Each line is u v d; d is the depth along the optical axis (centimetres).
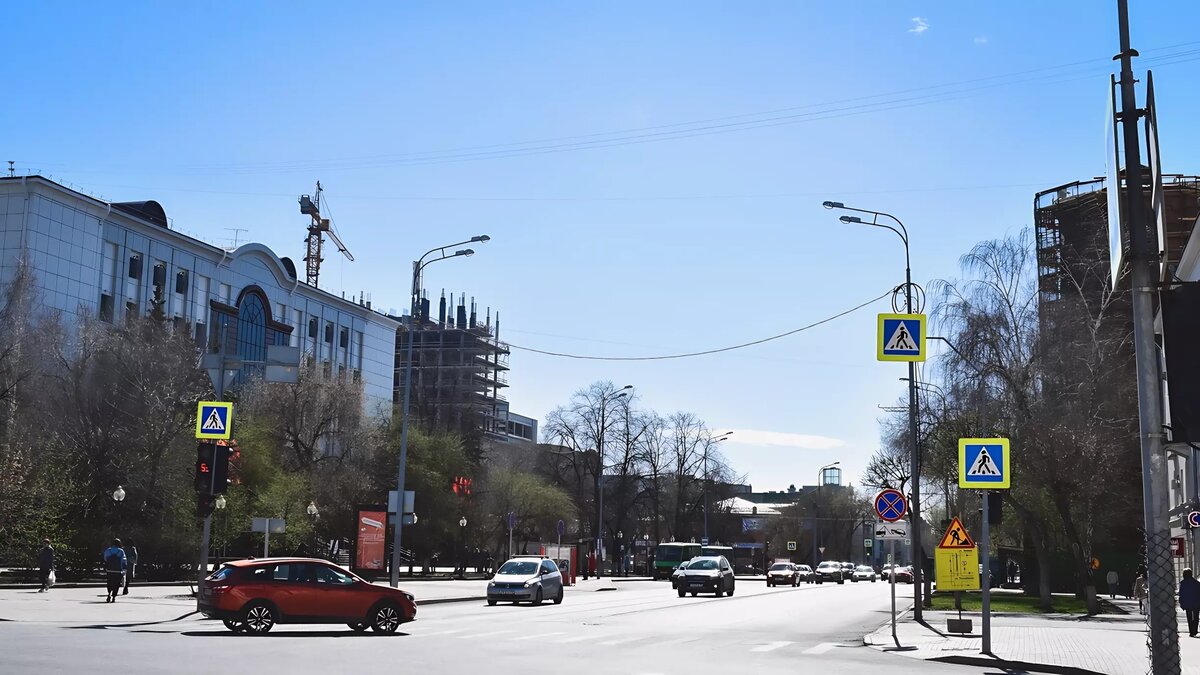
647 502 10419
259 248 10131
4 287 5844
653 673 1708
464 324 17712
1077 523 5072
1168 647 1284
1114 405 4412
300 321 11038
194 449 5466
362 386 7338
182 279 9038
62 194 7694
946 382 4456
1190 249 4388
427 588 5178
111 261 8281
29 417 5250
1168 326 1321
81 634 2150
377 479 6925
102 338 5662
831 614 3975
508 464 10025
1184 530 4925
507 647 2134
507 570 4256
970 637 2745
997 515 2233
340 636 2305
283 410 6838
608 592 6075
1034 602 4919
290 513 5744
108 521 5153
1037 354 4381
